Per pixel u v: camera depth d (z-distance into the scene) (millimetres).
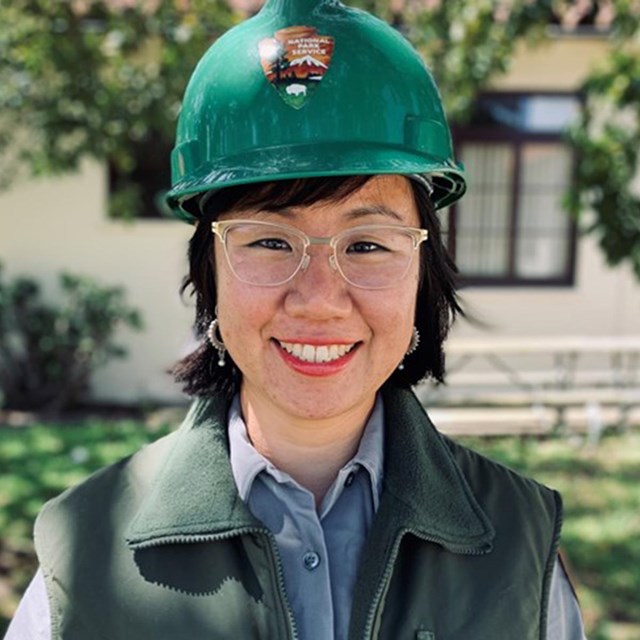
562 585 1599
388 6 5094
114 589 1397
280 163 1309
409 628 1401
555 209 8344
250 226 1359
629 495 5754
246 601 1379
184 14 5168
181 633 1357
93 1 5207
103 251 8086
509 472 1641
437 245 1532
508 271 8438
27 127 6523
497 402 7629
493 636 1438
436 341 1607
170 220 8086
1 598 4246
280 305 1353
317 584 1398
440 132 1417
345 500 1480
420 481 1487
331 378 1374
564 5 4852
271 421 1475
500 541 1520
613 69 4312
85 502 1510
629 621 4082
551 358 8344
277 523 1438
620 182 4281
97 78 5156
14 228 8016
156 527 1413
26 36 5059
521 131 8211
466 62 5098
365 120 1337
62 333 7766
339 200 1335
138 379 8180
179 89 5094
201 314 1573
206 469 1458
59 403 7859
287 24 1370
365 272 1374
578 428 7023
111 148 5371
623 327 8430
